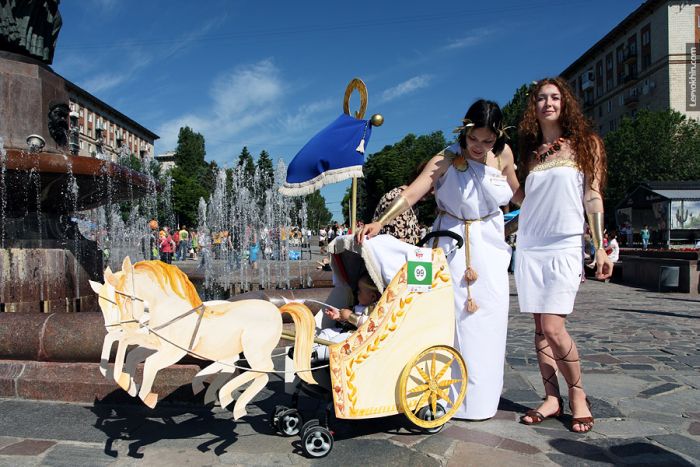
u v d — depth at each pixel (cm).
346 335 333
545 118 354
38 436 329
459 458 301
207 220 2870
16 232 678
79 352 397
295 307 308
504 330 362
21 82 694
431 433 340
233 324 302
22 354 404
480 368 355
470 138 337
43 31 738
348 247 326
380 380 313
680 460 301
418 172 380
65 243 685
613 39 6406
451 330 334
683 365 539
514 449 315
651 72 5631
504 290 357
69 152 767
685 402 411
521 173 380
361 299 346
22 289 617
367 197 6700
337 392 300
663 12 5388
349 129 346
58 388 392
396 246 324
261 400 407
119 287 292
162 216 4338
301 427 329
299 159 350
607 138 4847
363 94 356
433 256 328
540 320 378
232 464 293
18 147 688
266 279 1020
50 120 727
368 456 304
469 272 349
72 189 679
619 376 492
